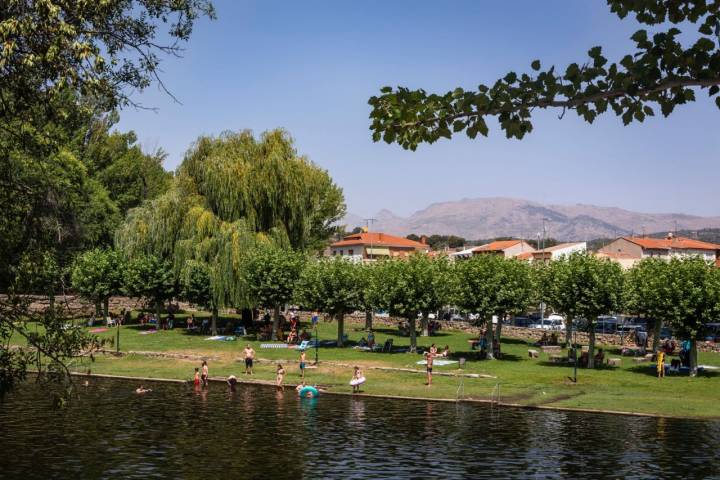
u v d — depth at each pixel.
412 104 7.82
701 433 34.97
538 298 68.12
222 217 72.12
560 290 57.72
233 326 80.44
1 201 15.29
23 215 15.76
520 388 48.34
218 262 69.31
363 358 62.00
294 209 73.00
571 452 31.17
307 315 95.31
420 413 40.69
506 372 54.88
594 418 39.00
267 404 43.75
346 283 67.31
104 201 87.25
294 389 49.69
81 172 62.62
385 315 98.88
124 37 16.20
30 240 15.73
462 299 60.78
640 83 7.13
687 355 57.28
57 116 15.69
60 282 16.36
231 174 70.75
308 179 73.81
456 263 69.81
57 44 13.41
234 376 52.44
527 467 28.77
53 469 28.38
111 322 83.56
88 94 14.81
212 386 51.09
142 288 76.06
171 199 73.44
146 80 16.72
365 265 73.38
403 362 59.69
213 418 39.16
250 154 73.69
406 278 63.84
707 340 71.19
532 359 62.25
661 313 52.19
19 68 13.65
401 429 36.22
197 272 71.56
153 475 27.66
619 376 52.81
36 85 14.45
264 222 73.69
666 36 7.05
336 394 47.41
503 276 60.69
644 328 87.75
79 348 15.20
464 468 28.67
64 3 13.82
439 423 37.75
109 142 104.50
